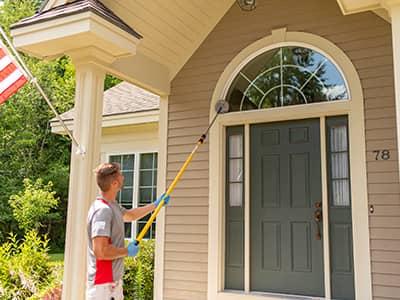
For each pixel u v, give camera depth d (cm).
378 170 371
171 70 488
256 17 453
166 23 431
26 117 1349
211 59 471
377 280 358
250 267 418
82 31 313
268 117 427
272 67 442
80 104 354
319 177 400
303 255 396
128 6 385
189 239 450
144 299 537
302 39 424
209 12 464
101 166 247
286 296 392
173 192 467
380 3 286
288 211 410
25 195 1100
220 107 408
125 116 673
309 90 417
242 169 441
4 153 1301
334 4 414
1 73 300
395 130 369
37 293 479
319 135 407
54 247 1273
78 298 325
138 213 283
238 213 435
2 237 1219
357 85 390
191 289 439
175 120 480
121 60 408
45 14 332
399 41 260
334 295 376
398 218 357
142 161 697
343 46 404
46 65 1412
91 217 233
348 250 378
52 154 1392
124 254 234
